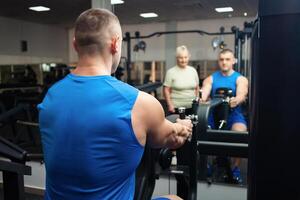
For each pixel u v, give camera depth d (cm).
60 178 95
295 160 82
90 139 89
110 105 89
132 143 90
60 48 669
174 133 105
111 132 88
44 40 674
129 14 419
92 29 93
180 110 142
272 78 82
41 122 100
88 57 95
